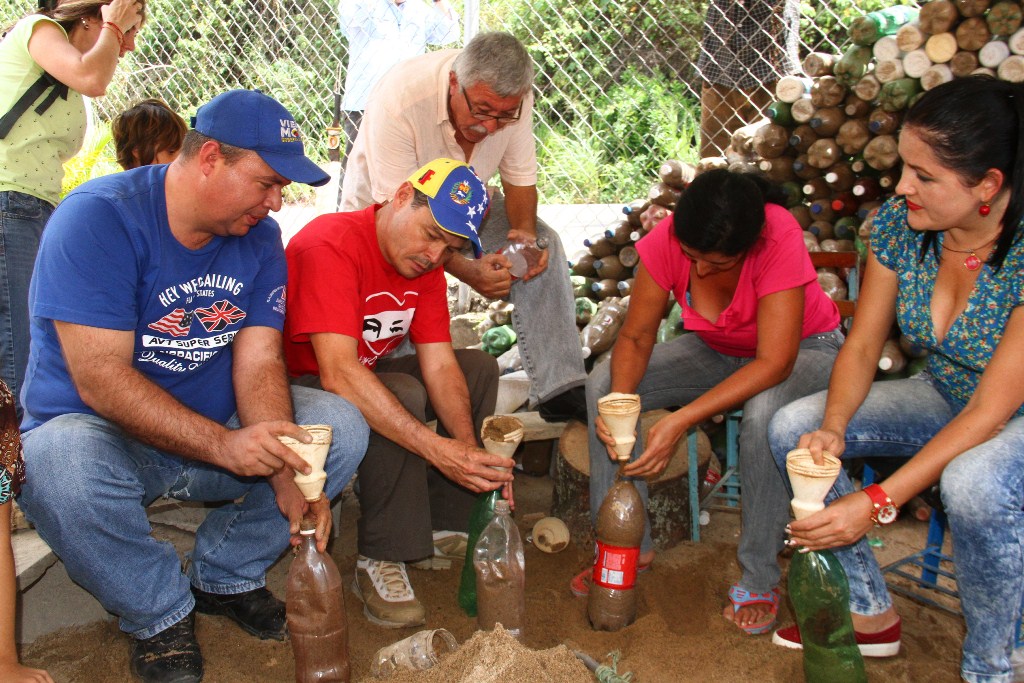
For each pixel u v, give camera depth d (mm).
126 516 2355
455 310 5777
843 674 2398
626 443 2656
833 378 2691
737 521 3734
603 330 4297
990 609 2285
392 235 2746
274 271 2684
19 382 3385
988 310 2430
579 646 2693
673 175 4402
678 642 2719
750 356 3232
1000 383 2318
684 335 3434
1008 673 2330
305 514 2432
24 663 2586
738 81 5324
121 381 2314
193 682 2482
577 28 6773
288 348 3035
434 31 6500
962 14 3732
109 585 2381
